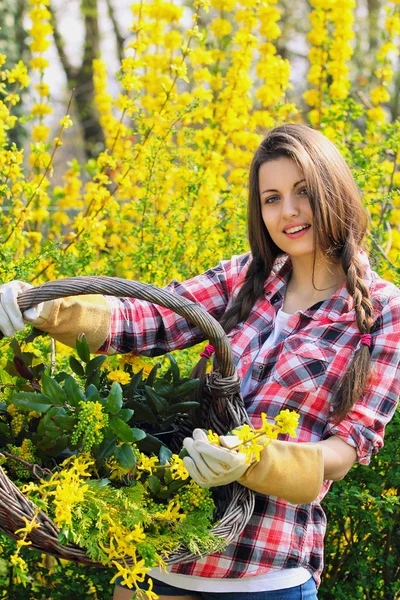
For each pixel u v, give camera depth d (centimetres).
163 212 429
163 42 482
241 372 235
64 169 1542
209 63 463
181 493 215
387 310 225
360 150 420
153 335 247
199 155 439
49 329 231
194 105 411
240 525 209
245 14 458
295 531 222
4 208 398
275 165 232
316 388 222
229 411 218
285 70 469
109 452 214
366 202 366
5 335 219
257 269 246
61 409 215
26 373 238
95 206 413
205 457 194
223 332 213
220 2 472
